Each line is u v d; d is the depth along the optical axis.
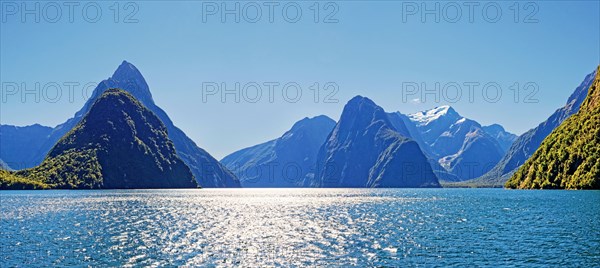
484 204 160.00
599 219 100.06
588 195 184.00
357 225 99.31
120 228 95.00
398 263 59.59
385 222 104.94
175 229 93.56
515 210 127.19
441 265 58.19
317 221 109.00
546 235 78.88
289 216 123.94
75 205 164.50
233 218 118.12
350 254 65.31
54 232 88.38
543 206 136.88
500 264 58.12
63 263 60.78
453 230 88.00
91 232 88.69
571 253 63.62
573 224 92.44
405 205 171.38
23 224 101.44
